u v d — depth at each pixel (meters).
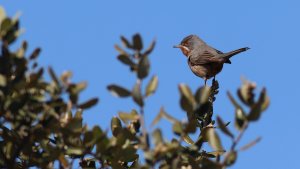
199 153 8.84
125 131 7.65
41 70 7.29
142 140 7.18
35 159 8.03
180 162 7.43
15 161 8.05
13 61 7.26
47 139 8.27
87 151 7.74
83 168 8.08
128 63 7.41
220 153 8.78
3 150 8.02
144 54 7.35
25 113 7.36
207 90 7.18
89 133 7.56
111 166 7.82
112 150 7.70
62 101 7.26
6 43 7.29
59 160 7.69
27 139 7.57
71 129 7.45
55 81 7.15
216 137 7.46
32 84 7.32
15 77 7.28
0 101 7.24
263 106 6.61
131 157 7.80
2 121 7.44
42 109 7.36
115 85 7.25
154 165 6.94
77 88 7.19
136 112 8.27
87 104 7.31
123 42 7.48
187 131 7.19
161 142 7.04
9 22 7.27
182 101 7.12
